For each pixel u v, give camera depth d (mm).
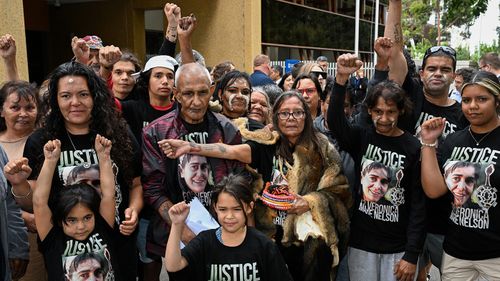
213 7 11188
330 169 3234
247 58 11125
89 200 2754
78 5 11695
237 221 2740
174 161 3166
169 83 3855
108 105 2986
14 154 3352
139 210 3129
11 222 2980
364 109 3613
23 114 3348
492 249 3000
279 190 3088
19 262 3029
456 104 3811
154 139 3223
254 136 3242
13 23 6328
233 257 2771
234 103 3766
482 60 7805
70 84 2783
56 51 12172
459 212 3105
